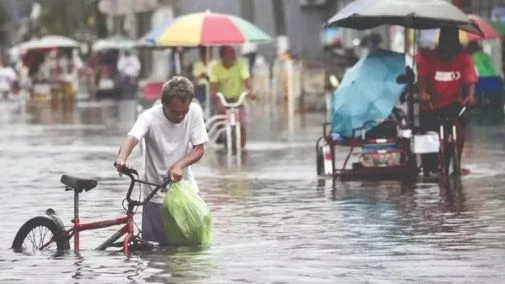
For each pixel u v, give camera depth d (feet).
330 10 279.28
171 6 335.47
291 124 182.50
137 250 65.77
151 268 60.54
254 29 141.38
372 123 102.01
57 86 329.11
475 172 104.63
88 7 414.41
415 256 63.41
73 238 71.15
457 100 102.53
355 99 102.06
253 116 206.90
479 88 192.85
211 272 59.41
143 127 65.16
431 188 93.56
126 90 322.55
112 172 113.60
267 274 58.85
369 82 102.22
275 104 241.55
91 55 368.27
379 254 64.23
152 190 65.98
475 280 56.80
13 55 420.77
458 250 65.16
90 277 58.54
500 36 195.72
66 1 417.90
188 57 246.88
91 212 84.02
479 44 205.05
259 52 283.18
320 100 233.14
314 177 104.01
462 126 103.65
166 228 65.82
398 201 86.22
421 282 56.44
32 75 334.03
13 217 82.58
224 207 85.25
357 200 87.35
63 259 63.57
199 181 102.83
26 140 162.81
